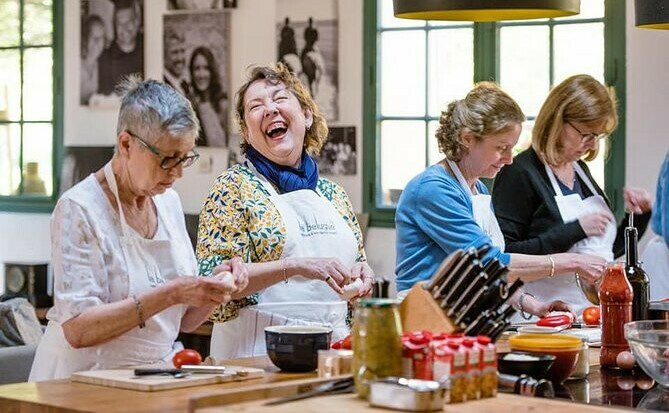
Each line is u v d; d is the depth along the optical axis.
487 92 3.69
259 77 3.81
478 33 7.02
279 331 2.92
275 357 2.88
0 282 8.94
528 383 2.54
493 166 3.73
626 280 3.14
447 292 2.60
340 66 7.48
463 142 3.70
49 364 3.03
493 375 2.45
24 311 4.95
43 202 8.80
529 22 6.88
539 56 6.85
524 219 4.30
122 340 3.03
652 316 3.32
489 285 2.58
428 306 2.59
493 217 4.02
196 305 2.93
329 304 3.68
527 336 2.99
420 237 3.72
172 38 8.12
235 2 7.83
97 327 2.88
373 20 7.36
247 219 3.59
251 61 7.79
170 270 3.16
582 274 3.87
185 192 8.09
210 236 3.58
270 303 3.61
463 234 3.61
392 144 7.39
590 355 3.34
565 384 2.88
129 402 2.46
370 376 2.36
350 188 7.50
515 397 2.45
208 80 7.96
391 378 2.33
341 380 2.48
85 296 2.93
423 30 7.26
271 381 2.75
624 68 6.47
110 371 2.80
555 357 2.82
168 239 3.19
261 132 3.71
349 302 3.69
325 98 7.54
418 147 7.30
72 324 2.91
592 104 4.15
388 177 7.41
